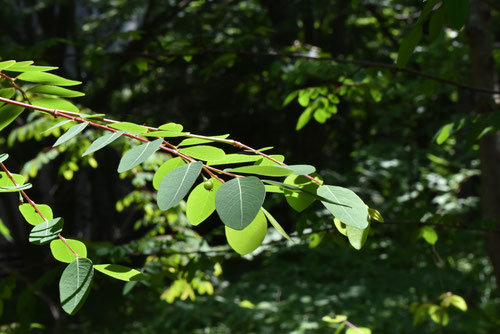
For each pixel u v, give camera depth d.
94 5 11.73
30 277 5.35
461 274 5.62
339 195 1.05
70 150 3.37
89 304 8.31
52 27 11.83
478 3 3.31
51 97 1.49
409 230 2.75
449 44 4.24
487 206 3.46
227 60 3.23
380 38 7.25
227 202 0.91
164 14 7.30
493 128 2.23
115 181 11.05
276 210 4.75
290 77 3.40
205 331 6.30
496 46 3.59
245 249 1.09
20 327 2.25
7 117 1.31
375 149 7.24
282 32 6.57
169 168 1.19
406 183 6.85
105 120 1.19
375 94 3.05
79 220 11.38
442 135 2.41
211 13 8.36
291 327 5.30
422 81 3.19
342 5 6.48
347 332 2.41
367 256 5.57
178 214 3.13
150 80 10.34
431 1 1.16
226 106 10.27
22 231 10.06
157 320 6.79
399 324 5.23
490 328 5.54
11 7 10.81
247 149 1.15
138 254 2.68
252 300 5.84
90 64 3.06
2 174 1.24
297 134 8.91
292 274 6.07
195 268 2.58
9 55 2.91
